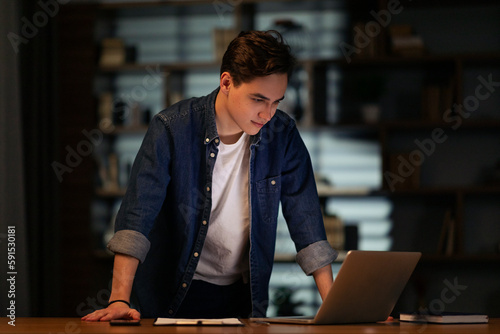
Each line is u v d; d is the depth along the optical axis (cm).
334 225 418
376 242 441
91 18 423
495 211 436
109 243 154
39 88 371
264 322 136
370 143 447
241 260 184
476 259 406
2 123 307
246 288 189
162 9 446
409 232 439
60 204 406
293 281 437
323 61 425
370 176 446
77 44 422
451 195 434
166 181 168
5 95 312
